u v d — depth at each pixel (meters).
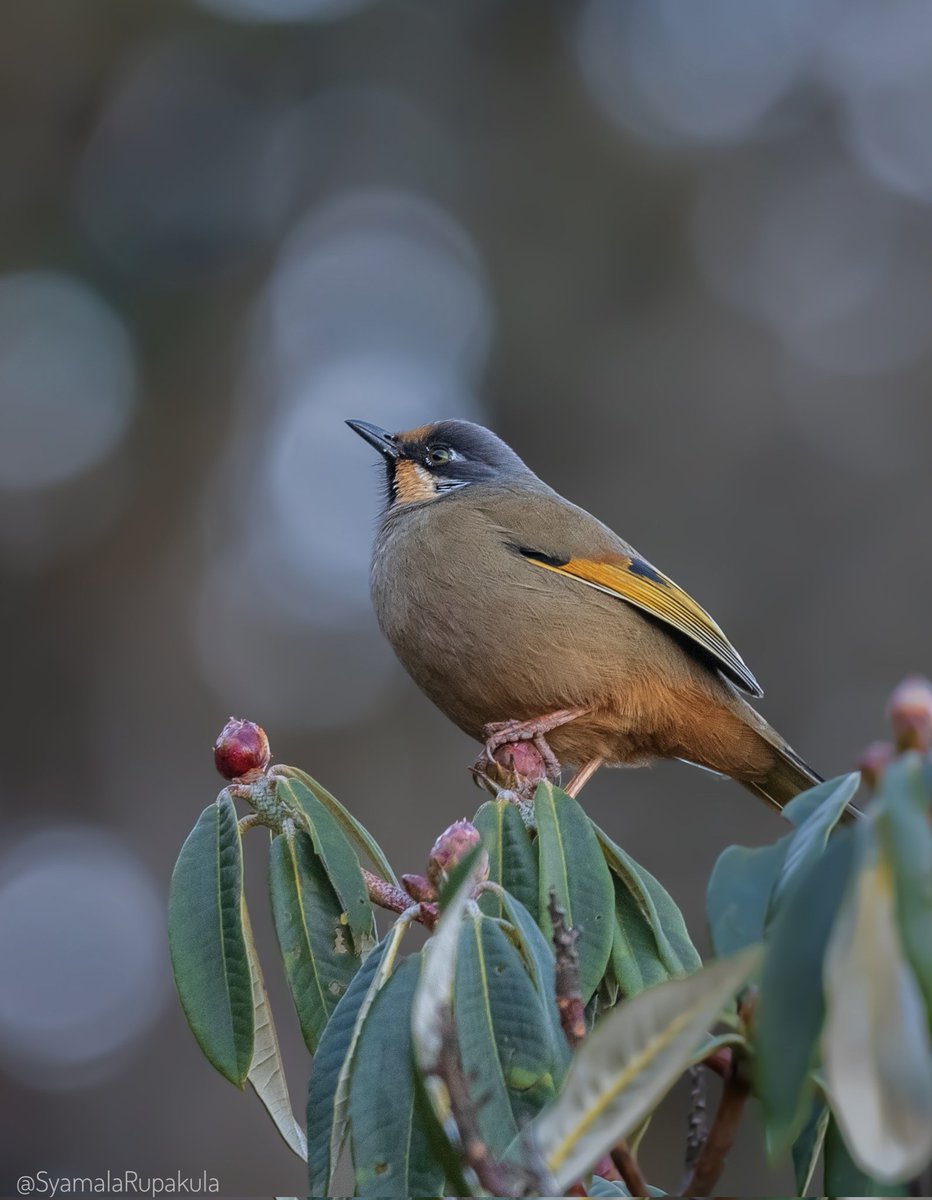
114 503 15.70
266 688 14.91
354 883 4.12
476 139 17.56
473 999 3.44
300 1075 11.97
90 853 14.55
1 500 15.50
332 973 4.09
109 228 16.64
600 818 13.08
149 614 15.38
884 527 14.73
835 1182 3.37
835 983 2.47
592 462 15.66
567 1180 2.75
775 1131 2.68
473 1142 2.88
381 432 8.40
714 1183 3.08
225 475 15.97
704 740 7.43
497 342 16.52
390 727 14.55
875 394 15.38
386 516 8.06
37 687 15.16
